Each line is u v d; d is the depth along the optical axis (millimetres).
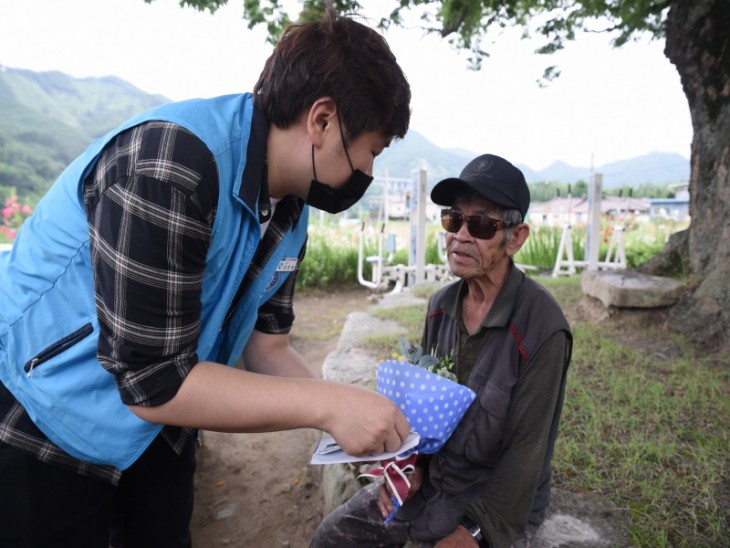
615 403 2910
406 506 1693
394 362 1467
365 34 1083
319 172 1142
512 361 1470
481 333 1569
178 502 1595
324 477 2887
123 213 924
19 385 1104
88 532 1282
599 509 1955
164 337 957
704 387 3078
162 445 1495
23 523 1165
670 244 4988
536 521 1664
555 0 5105
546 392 1408
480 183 1467
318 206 1237
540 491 1627
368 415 1022
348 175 1155
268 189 1159
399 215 14070
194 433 1620
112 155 995
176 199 928
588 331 4188
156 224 919
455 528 1527
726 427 2600
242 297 1313
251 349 1664
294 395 1016
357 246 10516
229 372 1021
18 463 1135
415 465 1728
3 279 1181
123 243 920
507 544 1367
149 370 960
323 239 10352
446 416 1379
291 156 1138
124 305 931
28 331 1108
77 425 1114
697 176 4520
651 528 1828
